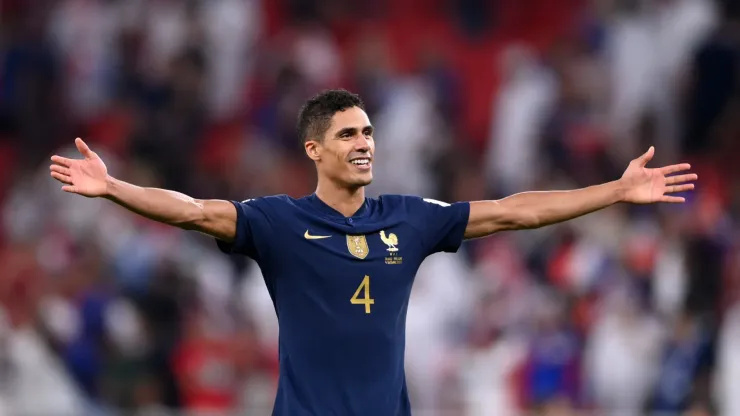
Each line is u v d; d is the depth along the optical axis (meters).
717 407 35.12
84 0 54.62
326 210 18.38
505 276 39.41
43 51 53.81
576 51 52.03
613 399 35.75
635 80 51.62
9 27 54.56
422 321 37.62
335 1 55.56
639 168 18.97
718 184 48.56
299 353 17.72
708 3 52.25
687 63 51.50
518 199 18.92
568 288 38.59
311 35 53.97
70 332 35.97
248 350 36.97
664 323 36.66
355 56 52.81
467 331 37.94
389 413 17.62
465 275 39.94
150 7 54.31
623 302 37.09
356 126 18.27
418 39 55.12
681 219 41.50
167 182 48.28
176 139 50.09
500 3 55.78
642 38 51.81
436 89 51.78
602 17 52.88
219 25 53.34
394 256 18.08
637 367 35.88
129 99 52.81
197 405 35.56
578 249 40.53
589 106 50.41
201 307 38.22
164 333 36.97
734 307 37.56
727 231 41.75
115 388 35.09
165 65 53.00
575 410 35.56
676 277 38.56
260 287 38.34
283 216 18.08
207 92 52.44
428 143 48.78
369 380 17.64
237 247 18.00
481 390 36.03
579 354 36.22
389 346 17.81
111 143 50.91
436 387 36.56
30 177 49.12
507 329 37.19
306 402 17.53
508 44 54.72
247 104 52.00
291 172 48.38
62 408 34.12
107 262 39.09
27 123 52.50
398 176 47.62
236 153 49.25
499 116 50.72
